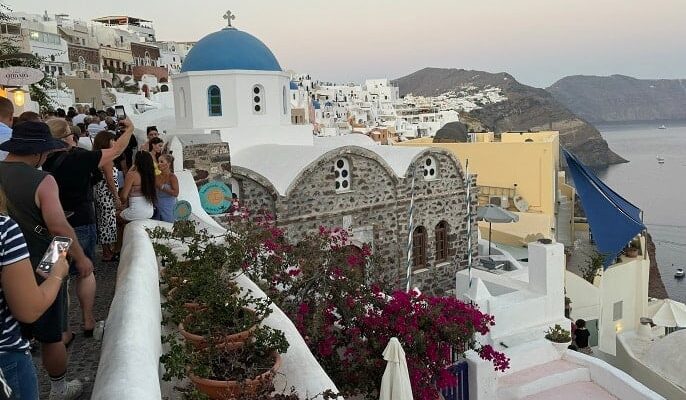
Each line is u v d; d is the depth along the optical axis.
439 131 43.72
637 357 18.05
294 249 11.88
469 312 11.35
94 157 7.49
